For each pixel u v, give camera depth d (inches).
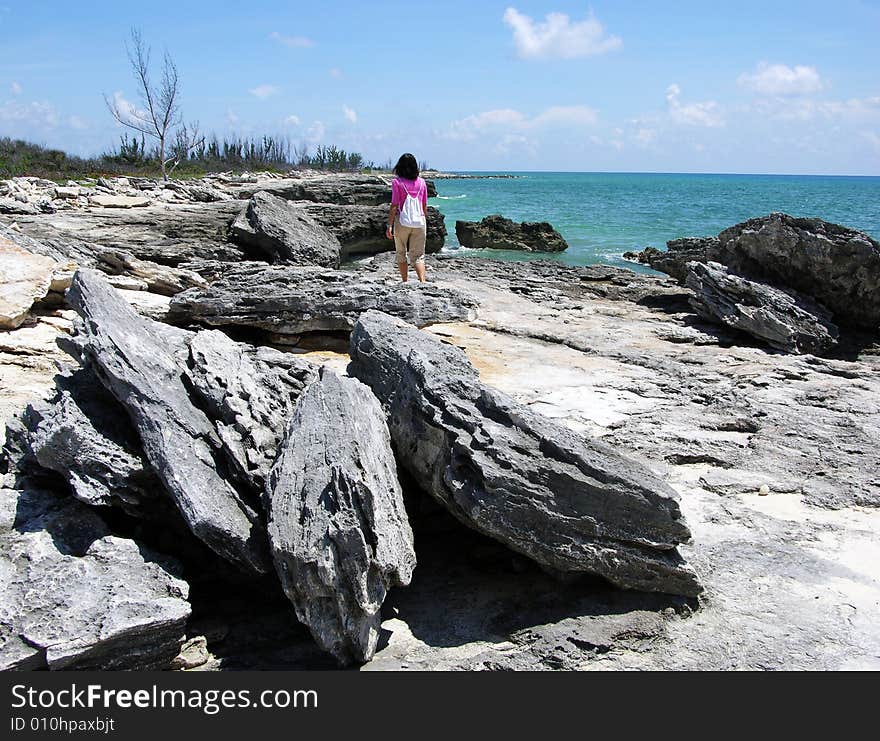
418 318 343.9
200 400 173.6
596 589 158.6
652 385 296.8
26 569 140.2
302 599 133.0
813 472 221.6
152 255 511.2
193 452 157.2
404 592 161.5
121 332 182.1
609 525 153.6
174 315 337.7
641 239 1125.1
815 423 262.4
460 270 578.2
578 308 448.1
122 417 173.5
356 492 135.4
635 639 145.2
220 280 375.9
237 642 145.2
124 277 386.6
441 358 188.1
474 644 143.8
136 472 157.6
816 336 390.0
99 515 162.2
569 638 143.4
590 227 1312.7
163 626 130.0
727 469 224.4
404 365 184.1
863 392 304.5
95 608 130.0
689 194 2945.4
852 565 173.5
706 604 157.2
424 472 169.9
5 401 237.9
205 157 2129.7
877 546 182.4
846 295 425.4
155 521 162.4
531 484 150.9
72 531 156.6
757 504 203.5
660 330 401.4
